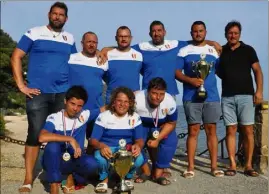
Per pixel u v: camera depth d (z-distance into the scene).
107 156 4.78
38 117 5.18
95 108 5.45
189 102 5.81
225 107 6.02
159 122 5.30
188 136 5.96
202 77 5.66
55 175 4.61
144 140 5.16
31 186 5.28
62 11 5.21
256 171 6.22
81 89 4.77
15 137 12.16
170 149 5.36
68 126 4.85
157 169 5.52
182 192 5.12
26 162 5.26
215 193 5.11
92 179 5.56
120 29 5.60
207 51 5.85
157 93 4.98
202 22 5.79
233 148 6.05
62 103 5.30
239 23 5.84
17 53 5.16
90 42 5.38
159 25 5.71
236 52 5.90
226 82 5.96
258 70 5.88
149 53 5.81
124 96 4.89
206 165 6.82
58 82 5.27
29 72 5.25
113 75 5.63
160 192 5.12
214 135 5.91
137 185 5.40
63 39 5.34
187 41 6.00
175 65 5.84
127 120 4.99
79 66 5.43
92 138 4.92
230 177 5.89
